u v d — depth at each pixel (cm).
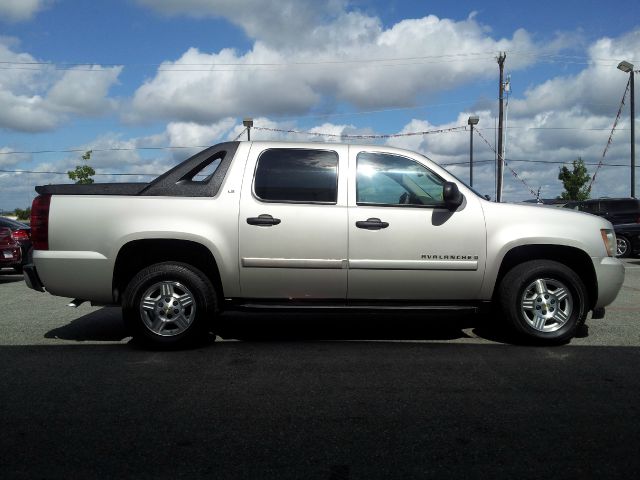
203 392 432
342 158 565
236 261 546
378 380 461
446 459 323
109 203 545
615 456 327
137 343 582
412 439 349
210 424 372
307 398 420
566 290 568
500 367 497
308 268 548
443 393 430
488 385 448
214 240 543
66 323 684
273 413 391
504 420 379
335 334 627
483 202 569
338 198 554
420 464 317
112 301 552
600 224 582
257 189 554
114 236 538
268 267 547
